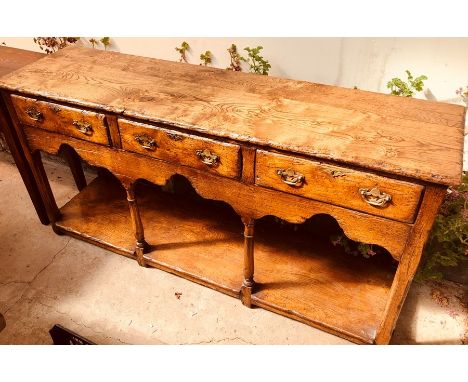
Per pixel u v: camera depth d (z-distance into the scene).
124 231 2.43
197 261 2.24
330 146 1.47
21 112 2.03
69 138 2.01
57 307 2.17
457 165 1.36
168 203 2.62
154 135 1.75
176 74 2.00
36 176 2.28
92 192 2.71
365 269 2.17
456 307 2.12
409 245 1.51
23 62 2.40
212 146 1.64
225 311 2.13
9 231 2.61
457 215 1.92
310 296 2.04
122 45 2.62
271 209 1.71
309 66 2.21
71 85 1.93
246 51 2.32
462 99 1.98
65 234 2.56
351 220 1.57
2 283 2.29
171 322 2.09
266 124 1.60
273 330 2.04
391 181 1.40
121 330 2.06
